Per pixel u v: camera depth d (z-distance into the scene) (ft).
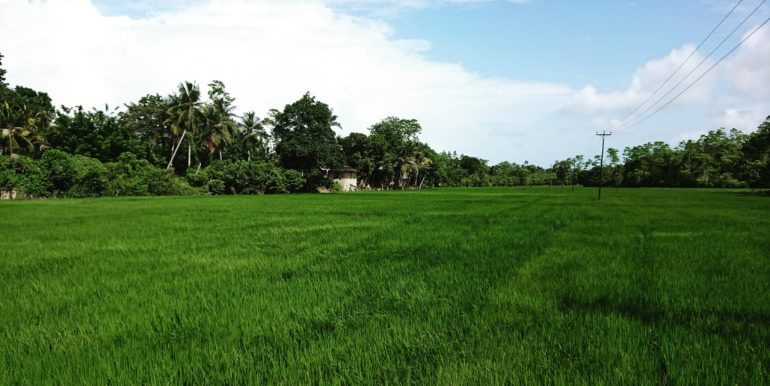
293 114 191.42
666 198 145.18
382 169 265.75
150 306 18.21
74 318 16.69
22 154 153.79
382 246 35.78
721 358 12.57
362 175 272.51
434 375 11.51
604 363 12.19
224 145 185.98
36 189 117.80
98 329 15.38
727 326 15.51
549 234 44.45
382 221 58.95
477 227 51.31
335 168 227.40
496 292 20.22
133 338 14.49
